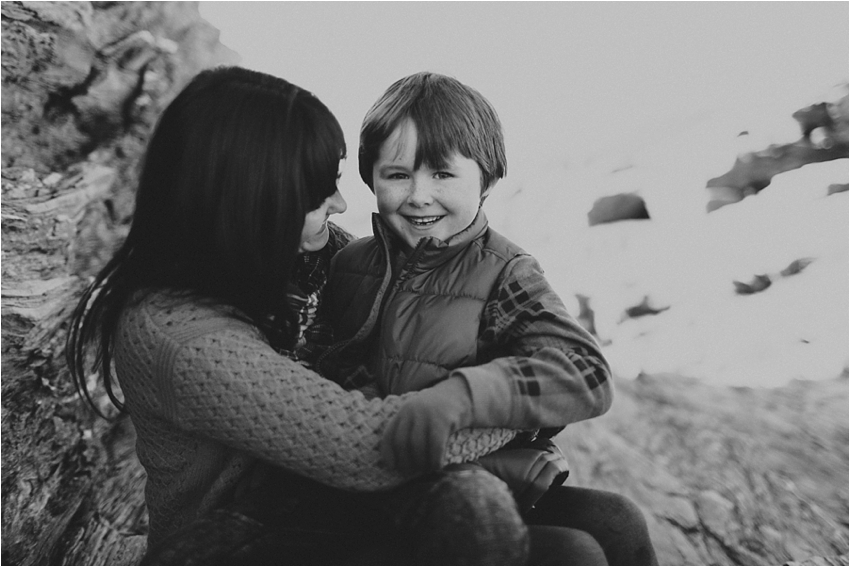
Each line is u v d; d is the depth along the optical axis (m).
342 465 0.90
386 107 1.16
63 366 1.61
